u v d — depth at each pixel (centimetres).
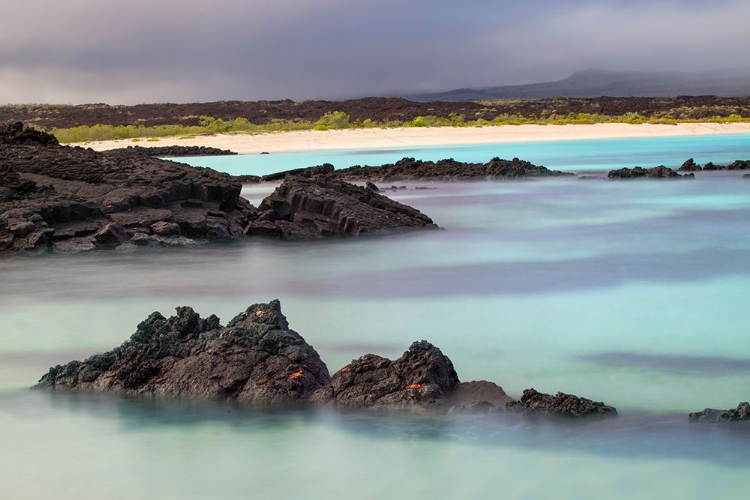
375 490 930
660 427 1066
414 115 12925
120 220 2711
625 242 2797
